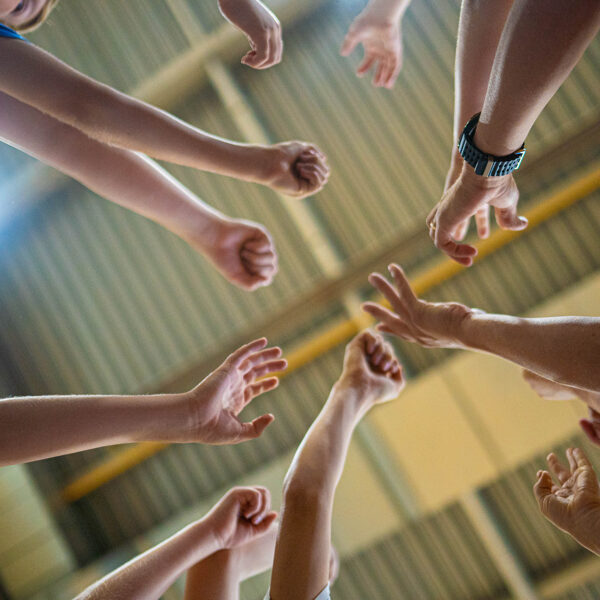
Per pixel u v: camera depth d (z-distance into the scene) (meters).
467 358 2.67
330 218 2.99
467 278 2.83
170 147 1.15
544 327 0.94
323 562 1.13
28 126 1.29
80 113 1.07
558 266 2.75
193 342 3.13
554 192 2.75
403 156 2.91
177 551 1.32
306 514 1.16
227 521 1.40
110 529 3.19
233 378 1.20
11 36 1.05
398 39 1.61
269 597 1.10
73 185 3.23
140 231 3.21
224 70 3.00
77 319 3.27
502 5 1.12
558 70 0.74
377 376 1.53
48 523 3.05
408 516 2.76
